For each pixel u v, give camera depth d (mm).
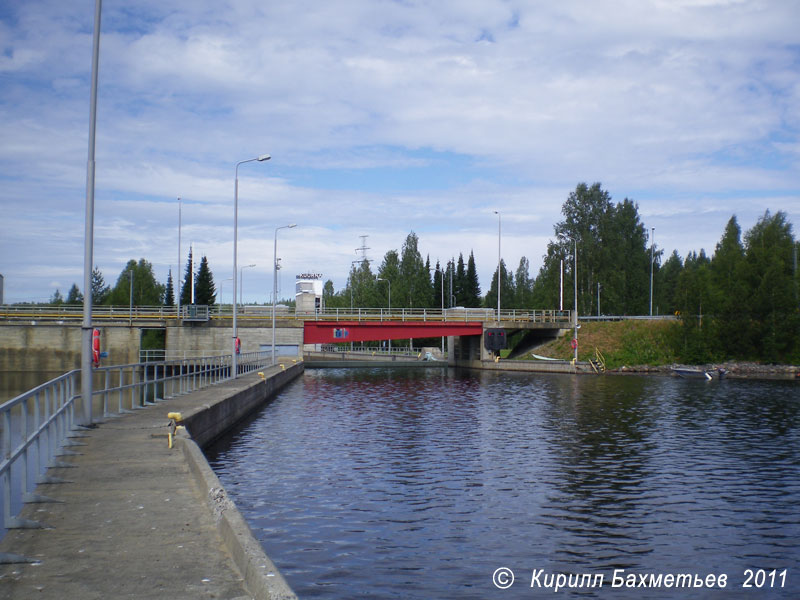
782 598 13453
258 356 63938
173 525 10789
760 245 90062
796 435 32656
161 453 16859
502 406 45375
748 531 17516
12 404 10672
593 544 16375
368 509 18969
